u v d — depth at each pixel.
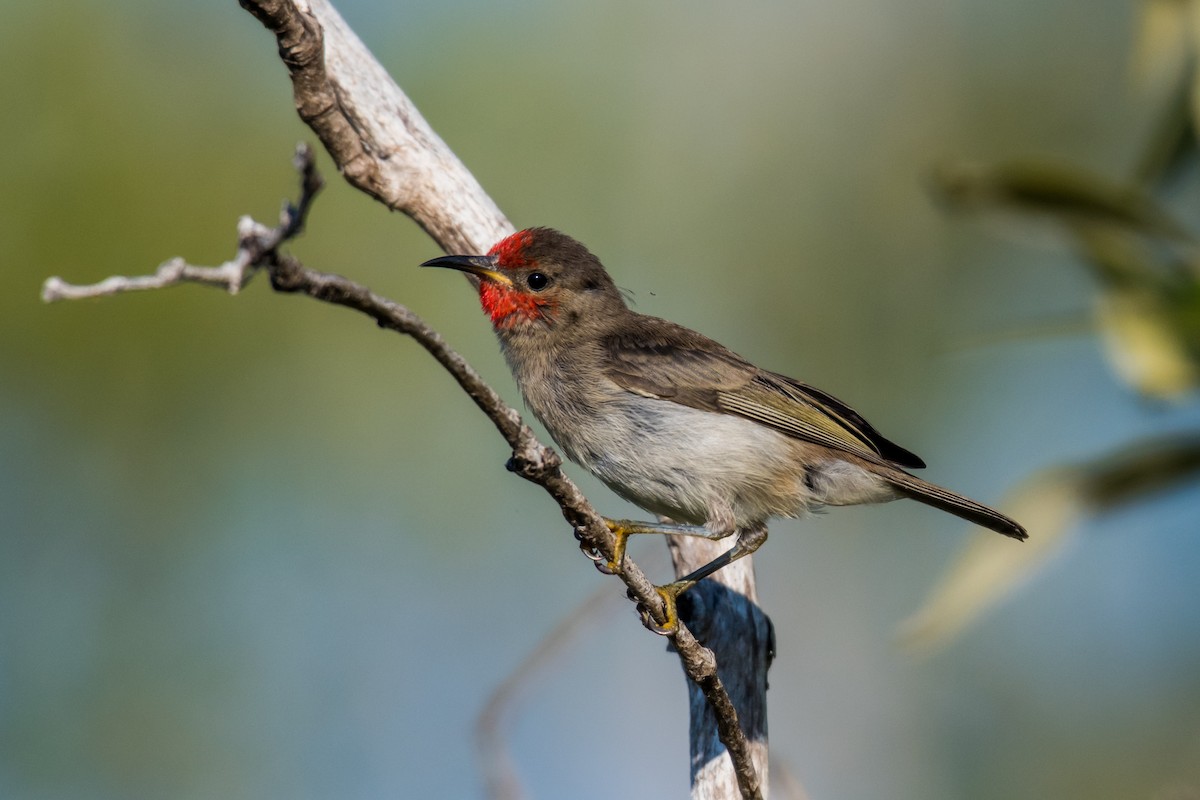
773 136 16.94
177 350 13.83
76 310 13.46
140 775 13.48
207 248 13.85
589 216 15.73
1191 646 15.56
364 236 14.36
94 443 13.74
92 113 13.79
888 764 15.91
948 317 16.53
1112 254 8.00
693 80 16.52
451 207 9.41
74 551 13.72
